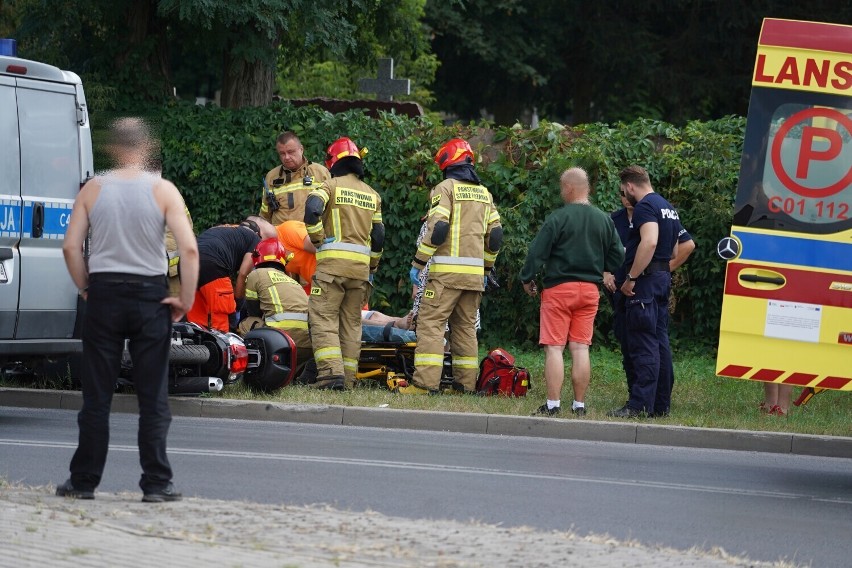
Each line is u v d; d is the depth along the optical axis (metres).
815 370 21.33
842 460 23.78
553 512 17.08
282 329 29.55
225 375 26.45
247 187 39.56
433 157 38.69
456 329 29.34
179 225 15.42
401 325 30.52
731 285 21.59
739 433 24.53
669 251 26.39
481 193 29.06
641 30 75.12
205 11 37.97
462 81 80.44
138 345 15.49
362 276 28.80
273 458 20.42
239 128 39.72
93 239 15.47
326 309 28.64
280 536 13.68
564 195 26.59
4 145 23.09
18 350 23.22
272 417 25.59
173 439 22.19
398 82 50.16
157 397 15.62
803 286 21.36
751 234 21.53
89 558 12.23
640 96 77.50
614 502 18.05
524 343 38.12
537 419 25.06
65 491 15.70
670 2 74.25
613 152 38.28
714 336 38.28
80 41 42.66
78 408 26.17
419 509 16.80
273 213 33.47
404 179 38.88
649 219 25.94
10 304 23.11
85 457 15.65
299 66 47.97
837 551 15.66
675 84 74.81
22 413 25.19
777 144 21.47
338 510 15.75
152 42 41.59
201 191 39.72
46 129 23.81
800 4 71.00
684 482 20.12
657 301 26.34
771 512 17.95
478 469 20.30
